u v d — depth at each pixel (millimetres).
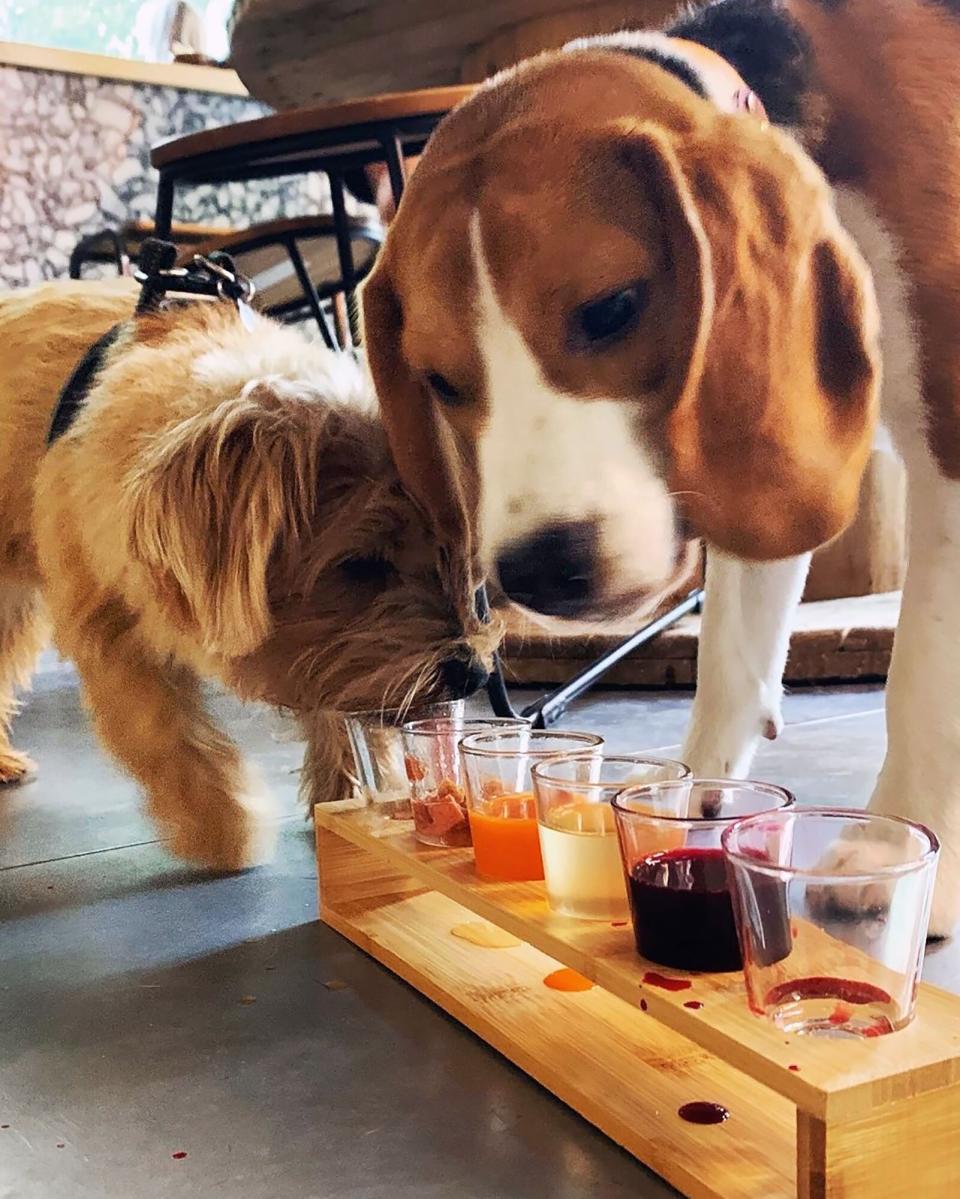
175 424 1179
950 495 949
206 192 4090
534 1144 771
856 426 1005
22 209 3854
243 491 1146
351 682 1206
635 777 928
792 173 984
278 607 1236
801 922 683
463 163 1074
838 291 986
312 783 1510
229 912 1205
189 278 1420
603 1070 834
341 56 1650
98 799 1657
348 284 1748
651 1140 743
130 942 1132
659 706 2137
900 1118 613
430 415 1187
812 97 978
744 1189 688
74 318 1512
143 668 1323
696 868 768
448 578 1241
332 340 1990
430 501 1220
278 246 2164
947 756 956
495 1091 840
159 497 1125
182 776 1320
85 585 1301
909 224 958
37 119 3842
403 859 1019
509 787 982
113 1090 854
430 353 1138
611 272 1028
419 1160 754
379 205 2008
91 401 1281
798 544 1051
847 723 1919
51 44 4141
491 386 1108
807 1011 681
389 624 1220
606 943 804
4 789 1729
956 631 947
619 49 1029
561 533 1101
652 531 1077
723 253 1006
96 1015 976
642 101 1005
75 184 3930
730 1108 782
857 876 671
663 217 1010
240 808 1353
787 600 1212
